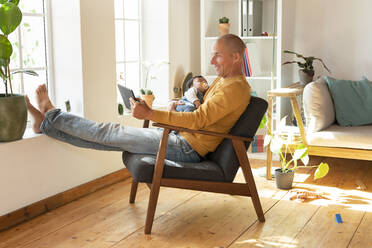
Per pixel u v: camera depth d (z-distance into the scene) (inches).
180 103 142.6
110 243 104.0
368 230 110.0
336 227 112.0
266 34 183.0
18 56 130.0
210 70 191.5
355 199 131.6
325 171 130.3
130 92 116.6
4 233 109.9
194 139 115.7
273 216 119.4
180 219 117.8
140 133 117.1
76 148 133.8
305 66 181.2
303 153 137.5
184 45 188.4
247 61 183.3
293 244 103.0
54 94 139.4
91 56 137.3
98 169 143.1
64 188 130.5
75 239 106.3
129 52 173.3
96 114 140.7
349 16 185.5
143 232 110.0
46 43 136.6
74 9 132.1
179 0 181.9
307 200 131.1
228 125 113.3
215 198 133.4
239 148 110.8
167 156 115.6
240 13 181.3
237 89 110.5
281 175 140.2
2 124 111.4
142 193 138.3
